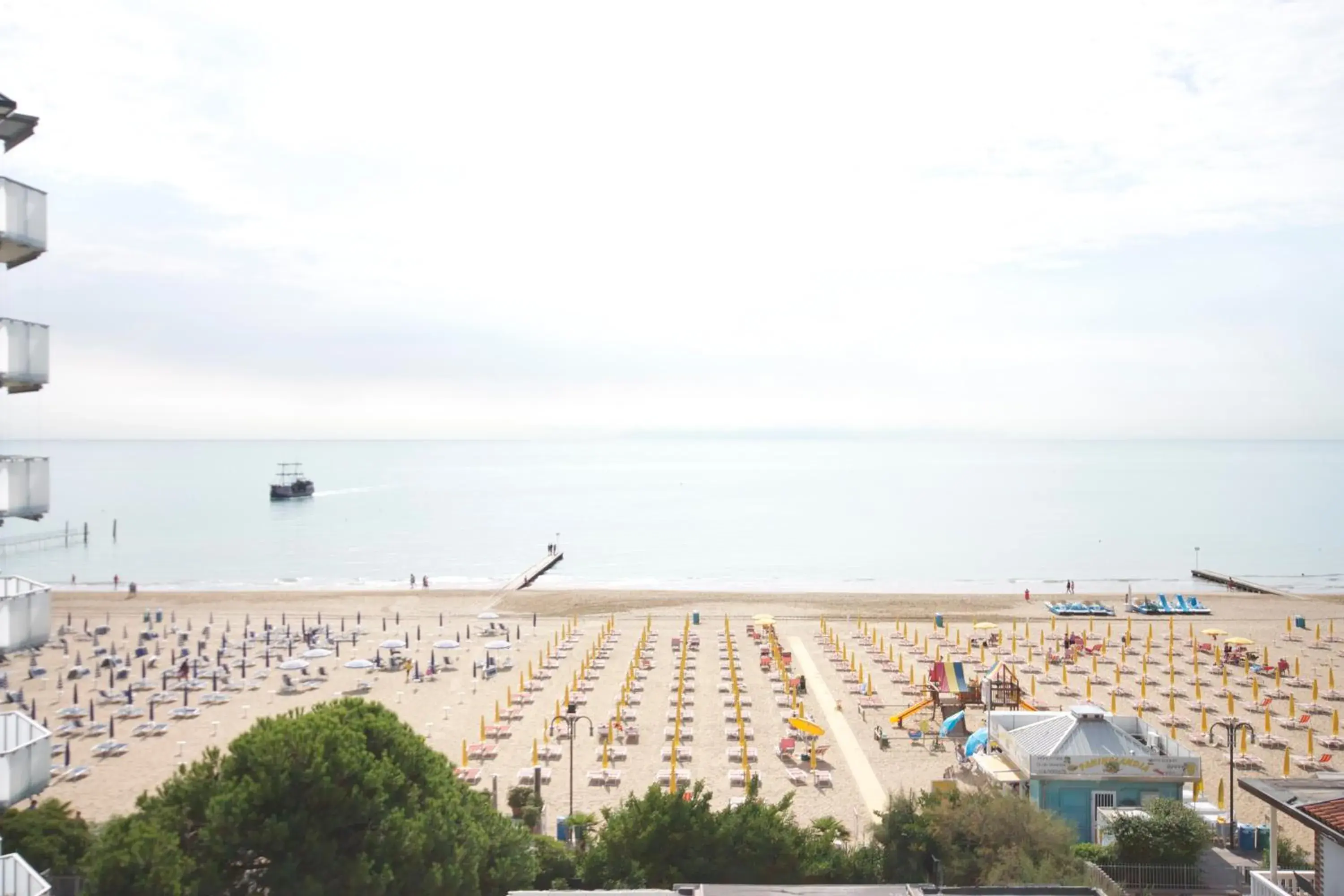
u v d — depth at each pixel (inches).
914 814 1412.4
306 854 1034.1
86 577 5157.5
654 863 1255.5
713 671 2878.9
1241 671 2901.1
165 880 954.7
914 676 2815.0
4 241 943.7
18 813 1245.7
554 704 2493.8
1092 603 4116.6
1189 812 1459.2
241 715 2396.7
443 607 4057.6
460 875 1106.1
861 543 6609.3
